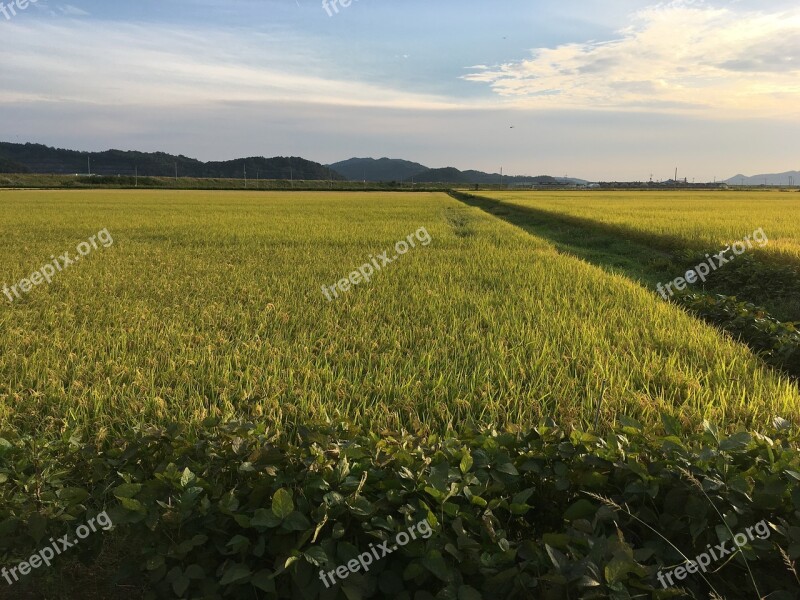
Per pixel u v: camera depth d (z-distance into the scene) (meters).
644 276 13.62
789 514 2.50
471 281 10.25
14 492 3.06
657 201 45.09
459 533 2.30
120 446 3.14
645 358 5.50
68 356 5.46
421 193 83.38
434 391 4.49
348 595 2.19
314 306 8.08
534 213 31.83
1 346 5.88
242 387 4.66
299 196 62.25
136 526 2.59
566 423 3.84
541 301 8.51
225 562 2.43
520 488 2.87
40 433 3.84
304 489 2.56
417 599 2.24
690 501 2.45
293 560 2.21
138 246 15.05
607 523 2.57
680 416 3.94
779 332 6.69
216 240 16.58
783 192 81.81
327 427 3.15
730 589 2.47
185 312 7.63
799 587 2.36
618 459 2.73
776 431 3.26
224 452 2.96
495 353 5.57
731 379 5.13
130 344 6.00
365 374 5.14
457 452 2.82
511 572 2.15
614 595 2.02
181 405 4.27
